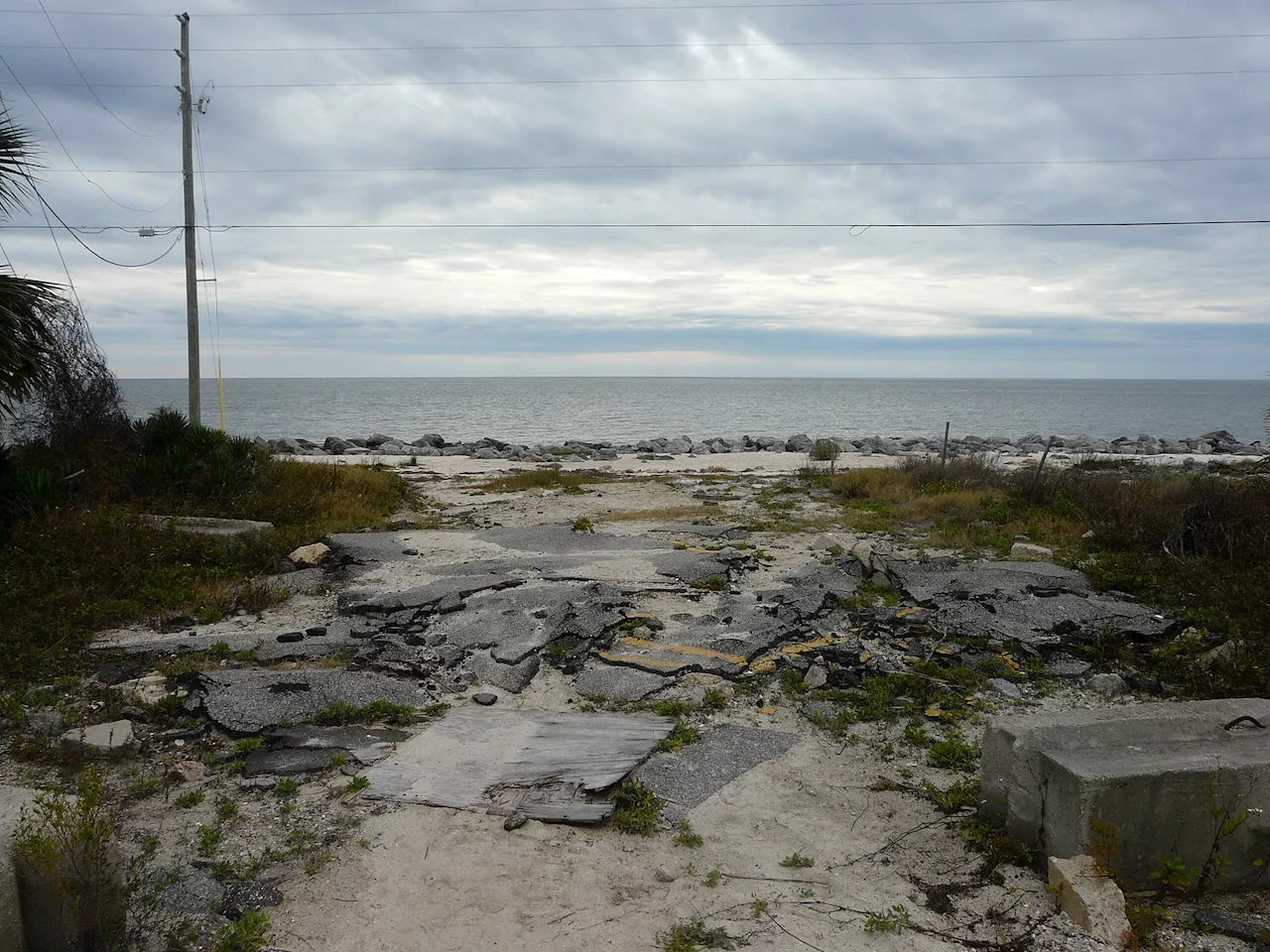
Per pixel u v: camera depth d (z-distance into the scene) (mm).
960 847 4441
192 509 12570
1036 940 3682
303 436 48031
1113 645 7414
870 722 6109
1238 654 6652
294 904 3941
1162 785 3971
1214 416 80188
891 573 9641
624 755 5418
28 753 5387
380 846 4406
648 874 4238
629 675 6836
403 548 11375
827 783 5207
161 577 9086
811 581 9602
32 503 10469
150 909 3826
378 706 6074
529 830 4574
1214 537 10211
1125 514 11812
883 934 3754
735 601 8758
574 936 3750
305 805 4836
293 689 6363
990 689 6688
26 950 3385
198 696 6195
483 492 18172
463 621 8078
